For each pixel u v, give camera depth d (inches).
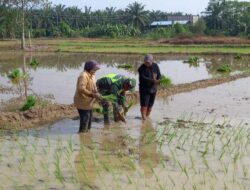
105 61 1438.2
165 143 380.2
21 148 353.4
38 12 4611.2
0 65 1268.5
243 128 443.2
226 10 4407.0
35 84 812.0
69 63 1358.3
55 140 386.6
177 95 682.8
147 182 280.8
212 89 758.5
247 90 748.0
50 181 279.9
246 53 1760.6
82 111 414.3
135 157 337.4
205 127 445.4
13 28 2256.4
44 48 2162.9
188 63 1384.1
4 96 654.5
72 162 320.8
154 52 1845.5
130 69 1137.4
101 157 335.9
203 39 2598.4
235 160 329.4
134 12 4665.4
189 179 287.3
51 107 517.7
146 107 490.9
